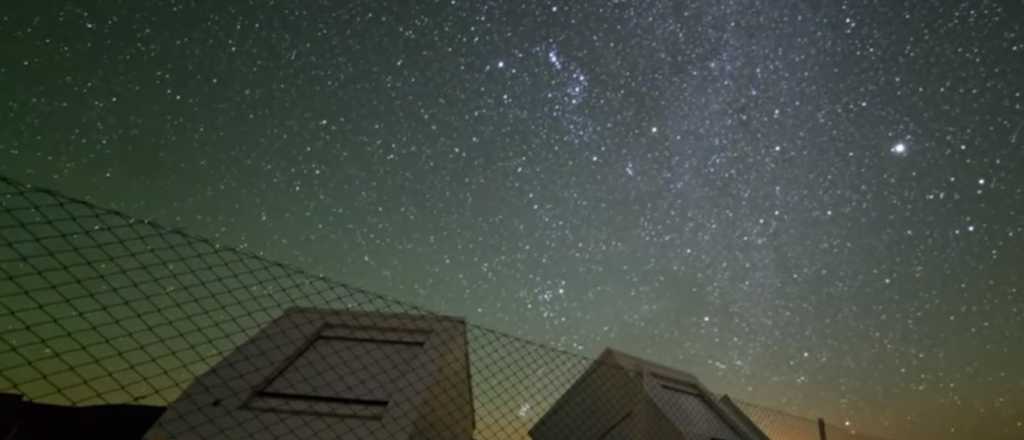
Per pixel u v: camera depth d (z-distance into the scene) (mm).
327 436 4496
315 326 5918
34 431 4910
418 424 4727
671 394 6879
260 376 5086
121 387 2586
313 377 5184
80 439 5086
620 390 6727
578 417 6855
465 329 6031
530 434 7113
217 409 4625
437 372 5285
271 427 4523
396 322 6059
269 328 5793
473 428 6793
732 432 6922
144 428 5316
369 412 4801
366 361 5461
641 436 6246
